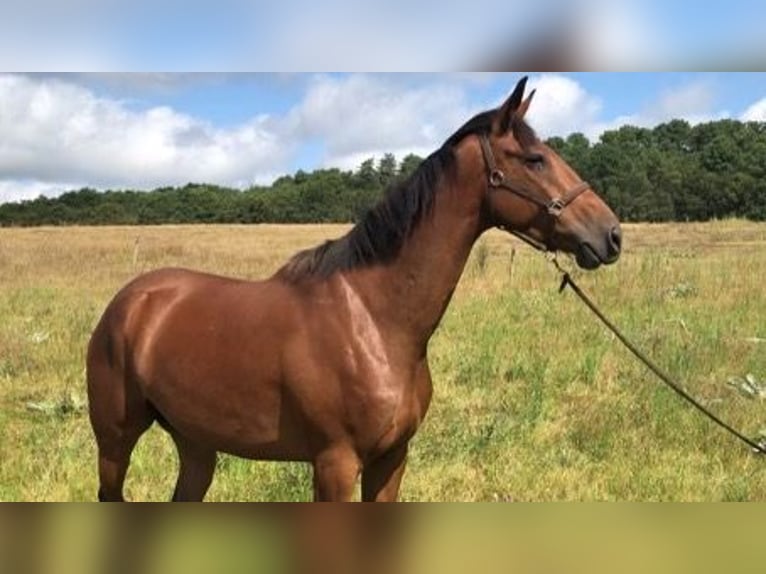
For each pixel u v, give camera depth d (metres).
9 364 8.80
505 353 8.93
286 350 3.44
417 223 3.41
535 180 3.34
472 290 14.12
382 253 3.44
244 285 3.83
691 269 15.73
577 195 3.36
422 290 3.40
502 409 7.14
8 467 5.61
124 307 4.01
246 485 5.16
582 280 14.67
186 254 27.12
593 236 3.32
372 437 3.37
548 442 6.20
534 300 12.59
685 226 39.81
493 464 5.66
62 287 16.78
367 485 3.65
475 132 3.42
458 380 8.19
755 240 30.75
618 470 5.50
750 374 7.81
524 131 3.39
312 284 3.54
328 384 3.36
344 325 3.39
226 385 3.58
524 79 3.31
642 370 8.06
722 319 10.59
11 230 46.09
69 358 9.12
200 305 3.82
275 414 3.52
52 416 7.13
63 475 5.48
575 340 9.55
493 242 31.67
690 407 6.76
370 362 3.35
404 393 3.41
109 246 31.05
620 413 6.73
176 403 3.77
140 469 5.48
